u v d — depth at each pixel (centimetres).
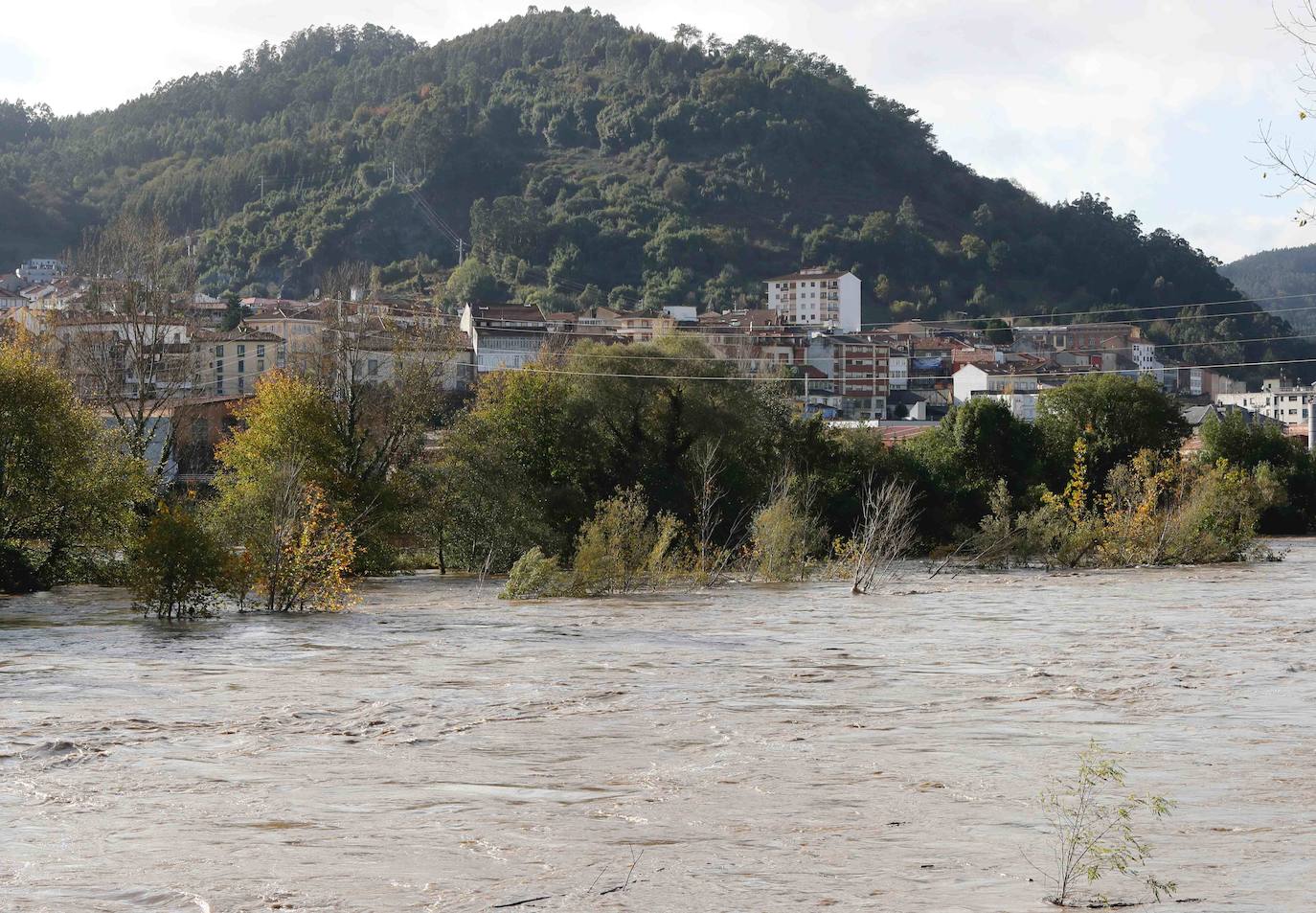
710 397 6838
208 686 2248
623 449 6656
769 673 2384
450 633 3244
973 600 4191
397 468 6556
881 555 5344
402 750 1606
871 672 2388
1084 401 8800
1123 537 5978
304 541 4031
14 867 1066
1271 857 1077
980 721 1808
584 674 2375
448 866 1060
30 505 4822
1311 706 1928
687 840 1148
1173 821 1212
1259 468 9919
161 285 6862
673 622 3528
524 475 6450
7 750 1617
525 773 1459
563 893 979
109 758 1564
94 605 4484
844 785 1389
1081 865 1031
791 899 959
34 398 4825
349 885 1004
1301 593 4294
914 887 989
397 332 6619
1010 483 8312
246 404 6375
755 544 5659
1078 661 2511
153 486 5700
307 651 2831
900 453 8175
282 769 1487
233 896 977
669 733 1725
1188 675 2278
